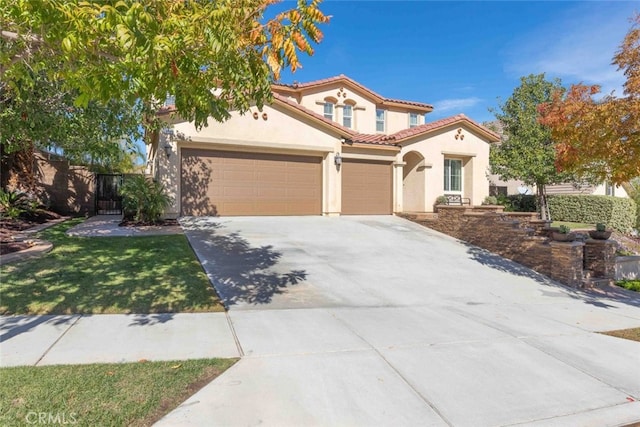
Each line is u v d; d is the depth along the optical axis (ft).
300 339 18.15
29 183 55.16
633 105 24.59
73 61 13.55
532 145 62.49
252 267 31.27
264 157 55.77
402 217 62.34
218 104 16.57
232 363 15.28
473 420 12.34
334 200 59.52
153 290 24.13
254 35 15.03
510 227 41.68
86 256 30.76
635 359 17.89
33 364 14.33
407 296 27.22
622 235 62.54
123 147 74.74
